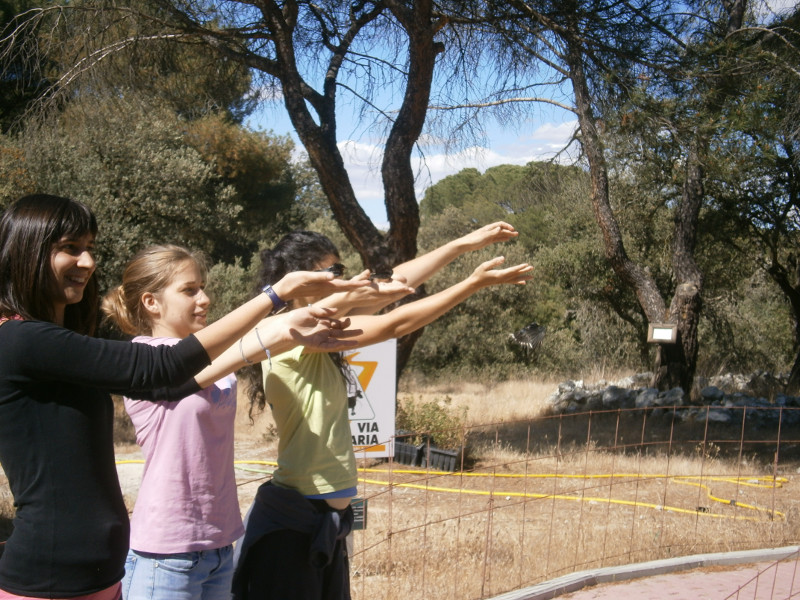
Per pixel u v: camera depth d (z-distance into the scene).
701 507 7.39
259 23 11.12
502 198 31.23
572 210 21.94
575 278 22.86
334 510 2.74
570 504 7.55
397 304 10.35
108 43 10.82
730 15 12.53
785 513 6.98
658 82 10.59
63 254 1.90
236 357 2.01
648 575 5.05
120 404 13.68
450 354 25.05
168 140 18.80
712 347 23.03
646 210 20.36
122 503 1.96
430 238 30.05
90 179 15.88
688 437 12.20
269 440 11.18
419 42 9.84
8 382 1.77
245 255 27.61
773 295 25.67
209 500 2.41
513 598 4.43
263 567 2.72
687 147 10.39
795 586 4.79
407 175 10.28
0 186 14.88
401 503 7.70
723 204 17.80
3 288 1.88
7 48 10.90
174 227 17.97
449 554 5.37
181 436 2.37
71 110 11.28
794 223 18.30
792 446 11.40
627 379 18.97
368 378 8.09
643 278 15.35
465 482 8.77
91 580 1.83
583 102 11.15
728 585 4.83
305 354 2.72
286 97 10.62
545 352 24.22
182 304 2.62
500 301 24.98
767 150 9.91
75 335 1.76
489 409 15.75
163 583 2.35
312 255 2.86
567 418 14.25
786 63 10.46
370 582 4.80
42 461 1.79
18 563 1.80
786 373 22.17
